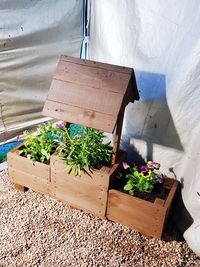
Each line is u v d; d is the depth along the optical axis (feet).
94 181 3.85
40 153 4.38
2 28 4.76
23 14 4.90
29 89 5.60
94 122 3.46
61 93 3.67
